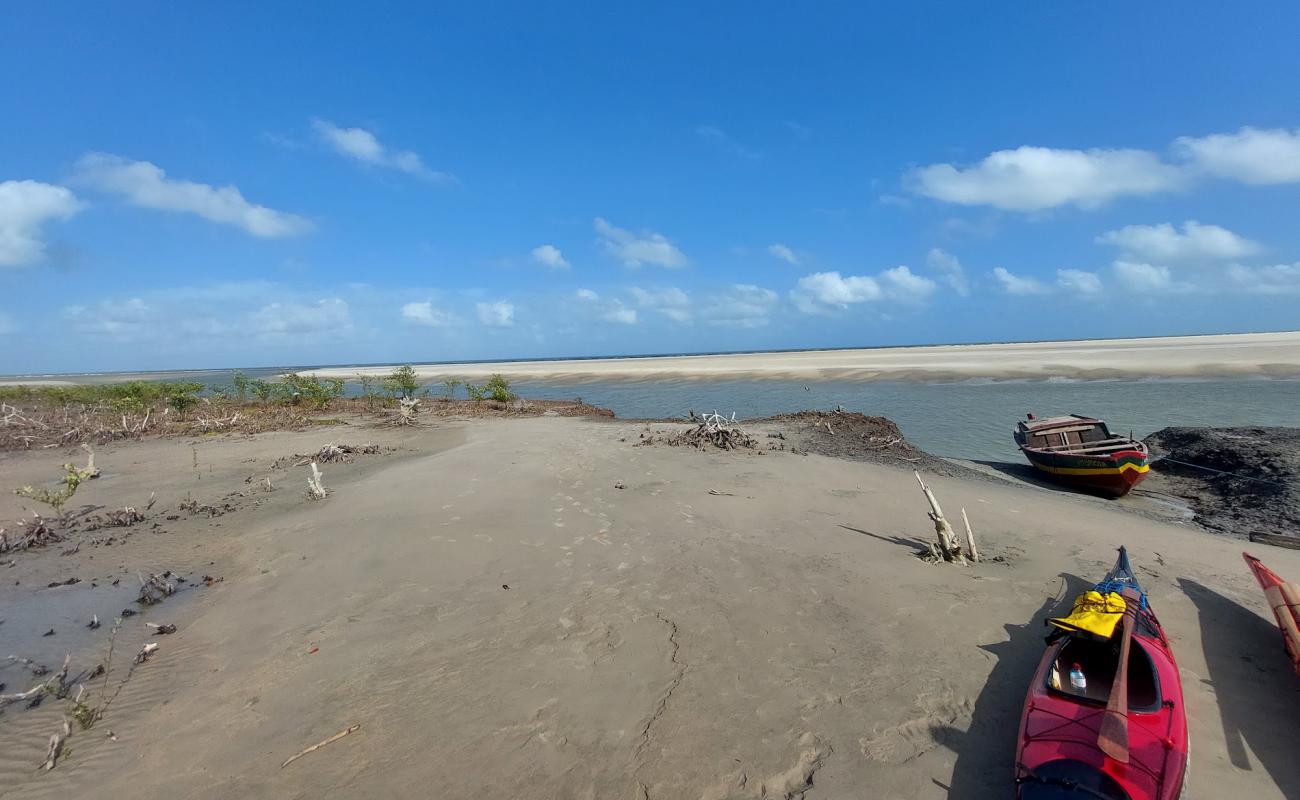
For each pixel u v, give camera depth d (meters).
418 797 5.18
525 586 9.15
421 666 7.14
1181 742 4.94
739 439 20.02
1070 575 9.26
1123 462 15.72
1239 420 26.34
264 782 5.40
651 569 9.57
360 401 38.47
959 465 19.67
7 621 8.83
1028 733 5.12
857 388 44.47
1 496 15.88
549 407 35.34
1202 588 8.93
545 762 5.52
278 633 8.10
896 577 9.09
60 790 5.42
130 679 7.18
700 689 6.48
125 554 11.38
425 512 12.75
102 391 36.66
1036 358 56.31
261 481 16.61
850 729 5.82
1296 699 6.41
